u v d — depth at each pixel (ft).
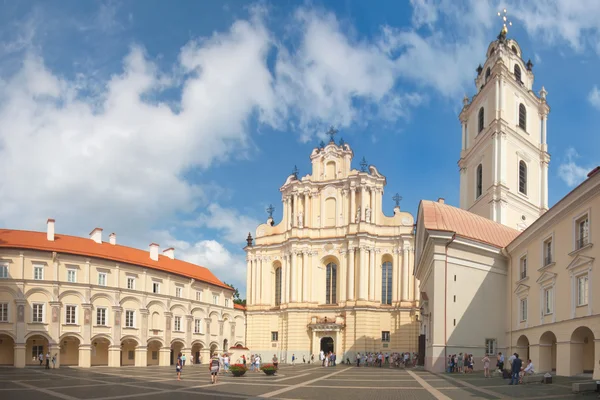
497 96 199.21
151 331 225.97
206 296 266.98
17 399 79.20
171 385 104.68
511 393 80.07
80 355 200.03
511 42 217.15
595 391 78.07
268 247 274.77
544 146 216.33
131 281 223.71
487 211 196.03
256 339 266.16
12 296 190.80
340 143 276.41
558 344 108.99
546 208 212.02
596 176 91.91
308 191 272.51
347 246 256.73
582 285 101.60
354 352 241.96
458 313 139.23
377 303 249.55
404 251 250.98
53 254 199.52
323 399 76.07
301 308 255.09
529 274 129.18
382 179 265.13
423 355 173.68
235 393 86.48
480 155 208.95
